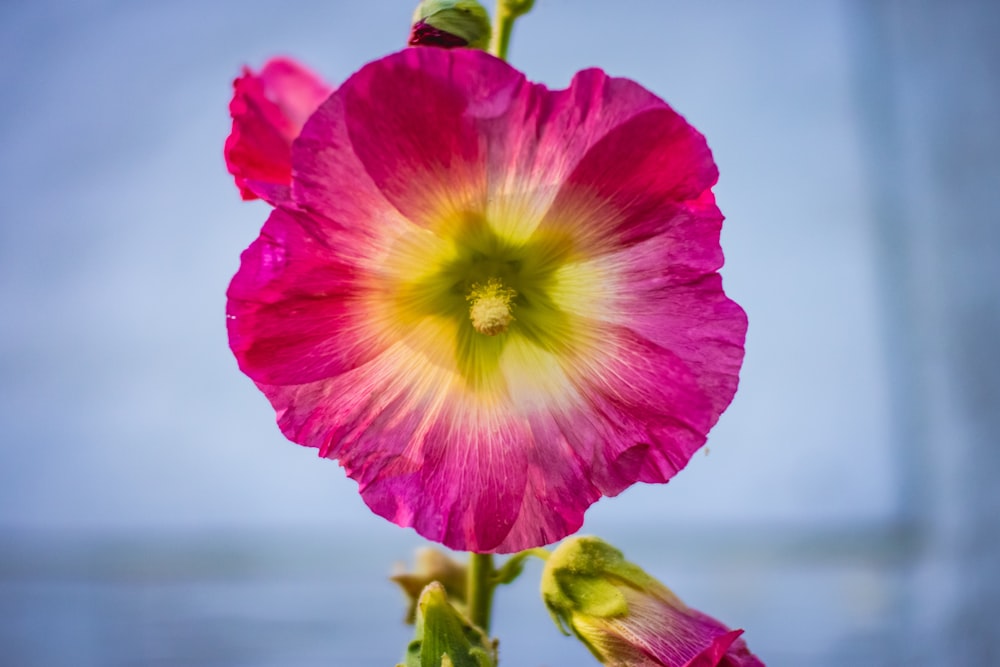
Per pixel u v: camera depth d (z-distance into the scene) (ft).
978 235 3.18
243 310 1.14
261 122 1.28
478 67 1.13
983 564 3.10
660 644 1.21
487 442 1.20
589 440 1.19
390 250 1.18
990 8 3.16
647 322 1.17
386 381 1.20
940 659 3.06
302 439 1.18
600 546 1.26
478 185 1.17
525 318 1.24
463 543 1.18
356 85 1.13
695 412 1.16
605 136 1.14
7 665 3.05
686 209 1.16
